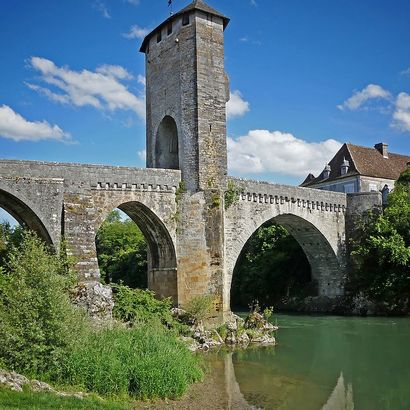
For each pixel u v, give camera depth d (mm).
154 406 13719
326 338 27125
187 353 17734
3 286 15305
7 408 10266
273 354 22438
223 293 27266
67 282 16766
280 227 48406
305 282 44125
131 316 23578
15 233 32750
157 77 31047
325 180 55062
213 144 28344
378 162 55125
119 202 25578
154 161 30812
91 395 13039
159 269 28125
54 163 23641
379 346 24672
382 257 36219
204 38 28688
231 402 14797
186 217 27562
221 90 28984
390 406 14945
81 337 14727
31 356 13648
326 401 15367
